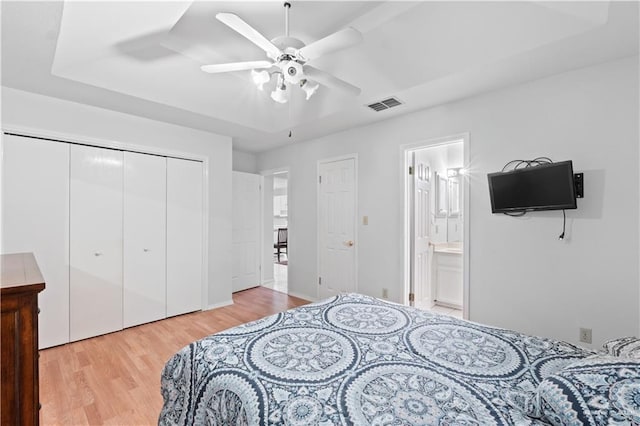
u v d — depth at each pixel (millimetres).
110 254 3176
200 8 2125
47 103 2797
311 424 903
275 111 3832
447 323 1703
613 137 2207
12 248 2631
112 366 2475
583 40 1962
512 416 918
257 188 5281
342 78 2904
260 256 5348
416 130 3287
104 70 2553
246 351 1362
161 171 3568
